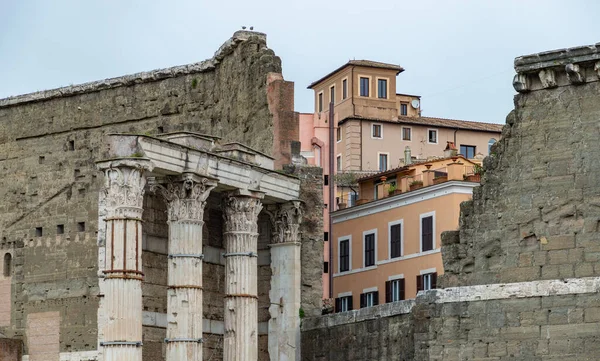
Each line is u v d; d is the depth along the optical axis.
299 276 83.25
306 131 126.19
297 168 84.69
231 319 78.44
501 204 64.69
